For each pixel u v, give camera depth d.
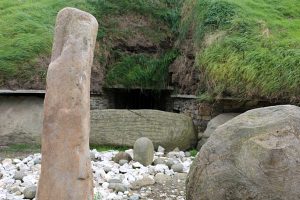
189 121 8.67
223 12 9.25
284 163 3.74
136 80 10.30
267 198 3.70
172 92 10.34
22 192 5.43
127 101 10.96
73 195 3.21
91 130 8.62
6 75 8.82
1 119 8.67
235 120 4.10
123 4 10.92
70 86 3.26
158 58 10.61
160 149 8.26
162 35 10.80
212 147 4.02
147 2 11.02
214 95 8.49
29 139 8.55
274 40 8.54
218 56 8.48
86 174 3.27
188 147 8.52
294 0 10.44
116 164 6.82
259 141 3.83
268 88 7.81
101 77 10.17
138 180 5.75
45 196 3.22
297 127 3.86
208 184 3.93
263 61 8.02
